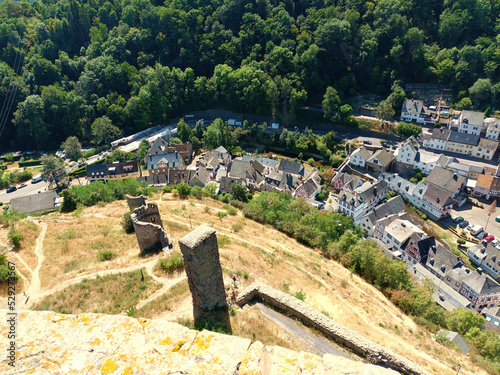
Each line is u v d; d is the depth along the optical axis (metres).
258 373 10.01
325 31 125.50
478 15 126.38
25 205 80.88
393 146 107.38
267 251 48.41
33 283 38.03
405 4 131.25
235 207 71.38
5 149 132.38
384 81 126.25
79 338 10.30
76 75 142.88
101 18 153.62
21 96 131.62
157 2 155.25
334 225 65.44
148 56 141.88
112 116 130.00
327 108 117.81
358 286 45.66
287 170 99.19
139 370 9.62
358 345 23.83
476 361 34.84
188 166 112.00
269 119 130.00
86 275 38.12
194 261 22.84
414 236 68.62
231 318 25.97
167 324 11.26
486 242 71.69
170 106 131.12
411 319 41.53
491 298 58.22
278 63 128.00
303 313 26.58
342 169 102.75
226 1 142.62
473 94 113.38
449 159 94.62
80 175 109.69
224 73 129.38
